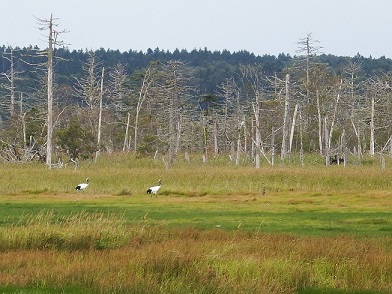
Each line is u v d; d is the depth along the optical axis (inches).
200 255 1943.9
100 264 1881.2
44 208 3511.3
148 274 1769.2
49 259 2004.2
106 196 4323.3
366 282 1781.5
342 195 4379.9
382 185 4982.8
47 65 6786.4
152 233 2475.4
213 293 1673.2
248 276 1784.0
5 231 2353.6
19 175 5118.1
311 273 1830.7
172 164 7534.5
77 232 2348.7
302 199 4146.2
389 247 2255.2
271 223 3014.3
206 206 3752.5
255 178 5054.1
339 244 2206.0
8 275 1785.2
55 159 7618.1
